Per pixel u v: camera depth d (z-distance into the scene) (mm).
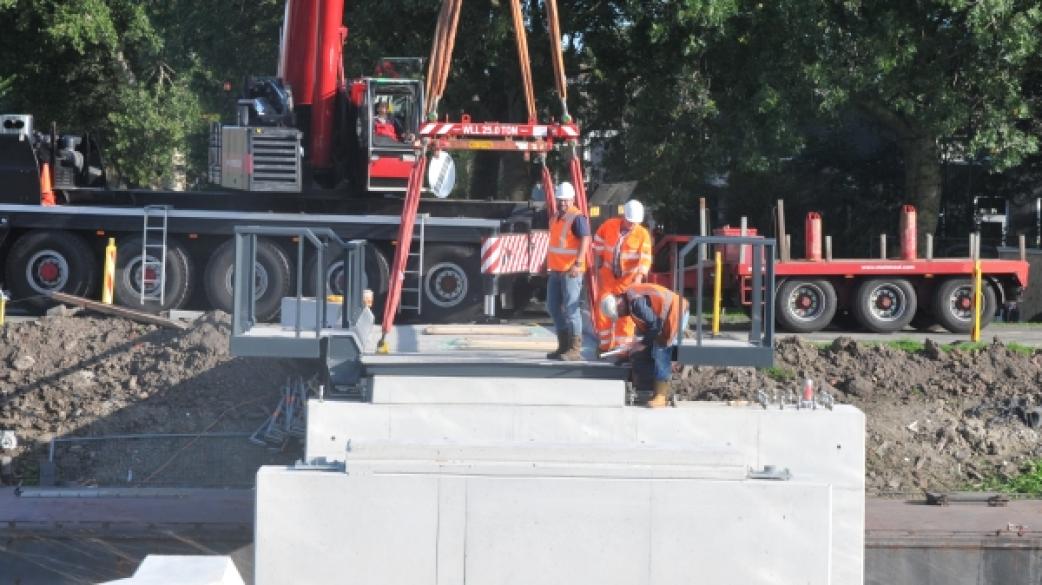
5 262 25938
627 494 13586
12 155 25906
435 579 13648
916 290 27094
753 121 32312
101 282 26094
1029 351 22797
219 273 25562
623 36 35125
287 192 25938
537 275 24750
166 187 53812
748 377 21234
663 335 15156
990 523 17828
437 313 25953
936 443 20531
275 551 13594
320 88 26703
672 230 43062
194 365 20875
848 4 30594
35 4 45250
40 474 19047
